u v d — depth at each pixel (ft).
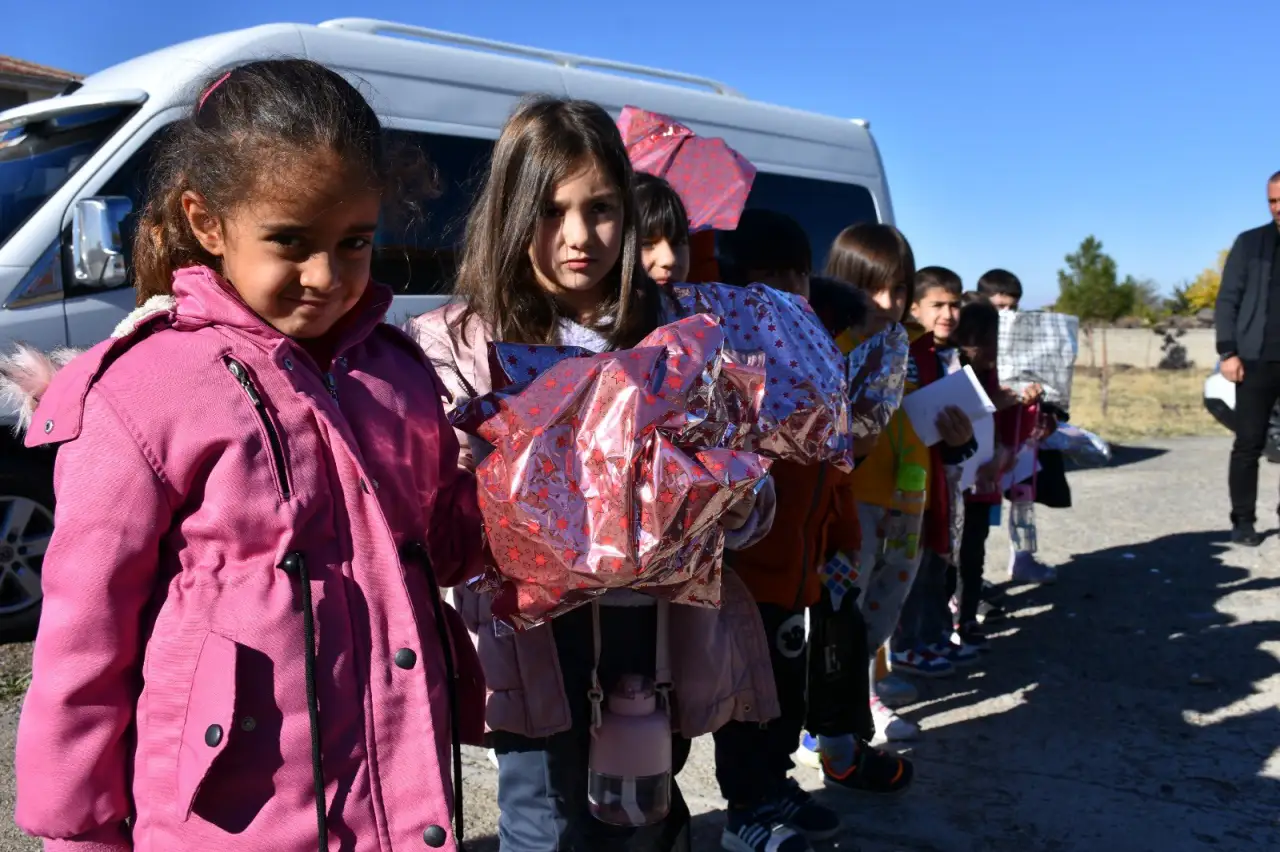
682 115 23.13
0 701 13.39
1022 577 19.29
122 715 4.59
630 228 7.15
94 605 4.43
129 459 4.48
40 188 15.98
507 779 7.27
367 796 4.67
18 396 5.46
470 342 7.07
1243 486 22.06
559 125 6.89
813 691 10.28
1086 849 10.12
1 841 9.89
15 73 49.06
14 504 15.87
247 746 4.49
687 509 5.57
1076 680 14.57
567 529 5.53
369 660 4.75
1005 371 18.57
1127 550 22.03
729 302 7.57
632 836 7.18
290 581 4.62
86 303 15.67
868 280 11.87
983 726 13.07
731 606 7.59
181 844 4.48
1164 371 104.32
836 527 10.23
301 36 17.67
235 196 4.57
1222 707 13.46
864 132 27.40
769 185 24.57
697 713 7.26
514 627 6.00
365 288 5.18
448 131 18.98
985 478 15.69
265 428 4.65
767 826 9.52
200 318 4.74
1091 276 186.50
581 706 7.09
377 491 5.00
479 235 7.18
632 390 5.63
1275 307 21.30
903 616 14.71
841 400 7.53
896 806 10.96
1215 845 10.16
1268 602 17.92
